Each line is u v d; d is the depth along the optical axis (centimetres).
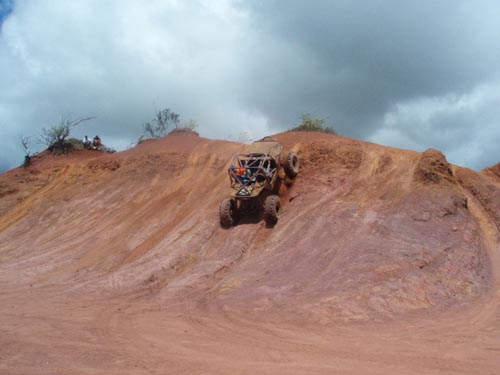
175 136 2819
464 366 688
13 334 845
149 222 1917
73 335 847
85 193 2336
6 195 2473
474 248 1429
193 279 1357
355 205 1659
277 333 877
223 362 691
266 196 1786
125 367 662
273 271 1334
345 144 2081
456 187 1741
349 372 646
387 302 1080
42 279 1464
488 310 1084
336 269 1266
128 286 1340
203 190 2123
